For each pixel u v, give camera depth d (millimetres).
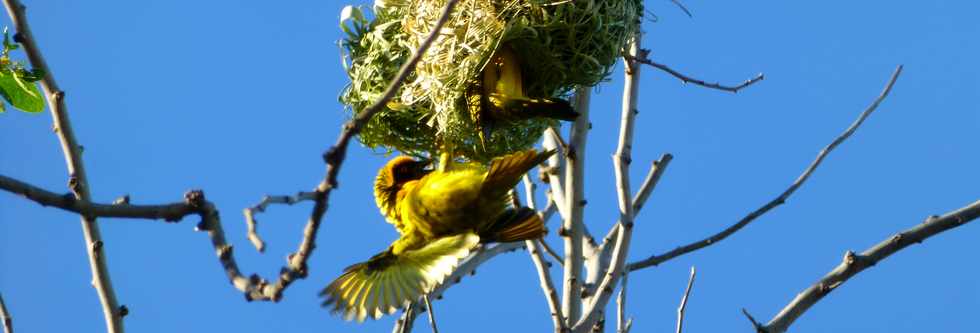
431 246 8844
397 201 9320
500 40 9875
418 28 10273
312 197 5480
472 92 10172
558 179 10680
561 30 10141
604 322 9500
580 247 10094
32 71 7992
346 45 11016
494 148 10844
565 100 10008
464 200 8688
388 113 10719
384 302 8789
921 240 9336
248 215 5289
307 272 5672
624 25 10406
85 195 8203
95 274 8180
